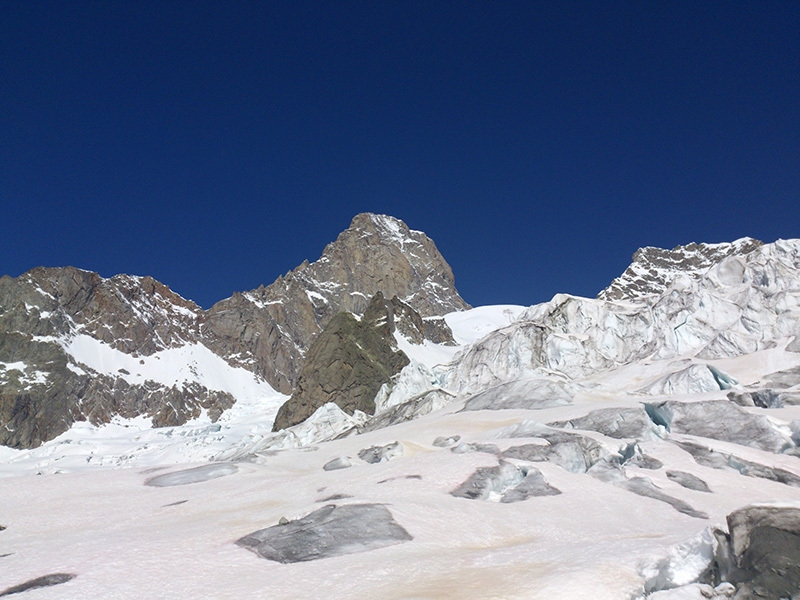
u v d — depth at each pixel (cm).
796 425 5909
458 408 9575
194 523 4175
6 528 4541
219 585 2828
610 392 9688
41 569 3178
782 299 10488
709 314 11312
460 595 2439
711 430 6369
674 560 2562
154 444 18312
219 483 5809
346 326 18812
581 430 6356
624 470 5084
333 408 12581
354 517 3628
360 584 2711
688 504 4353
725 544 2522
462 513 3912
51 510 5016
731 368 9450
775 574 2320
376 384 17562
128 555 3300
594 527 3744
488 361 13262
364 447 7238
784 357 9231
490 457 5241
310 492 4956
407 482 4741
